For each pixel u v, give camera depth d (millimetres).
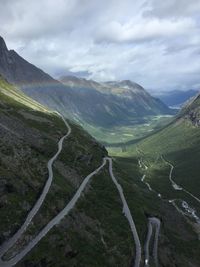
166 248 173125
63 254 117750
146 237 170750
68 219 139375
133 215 188750
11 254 107375
